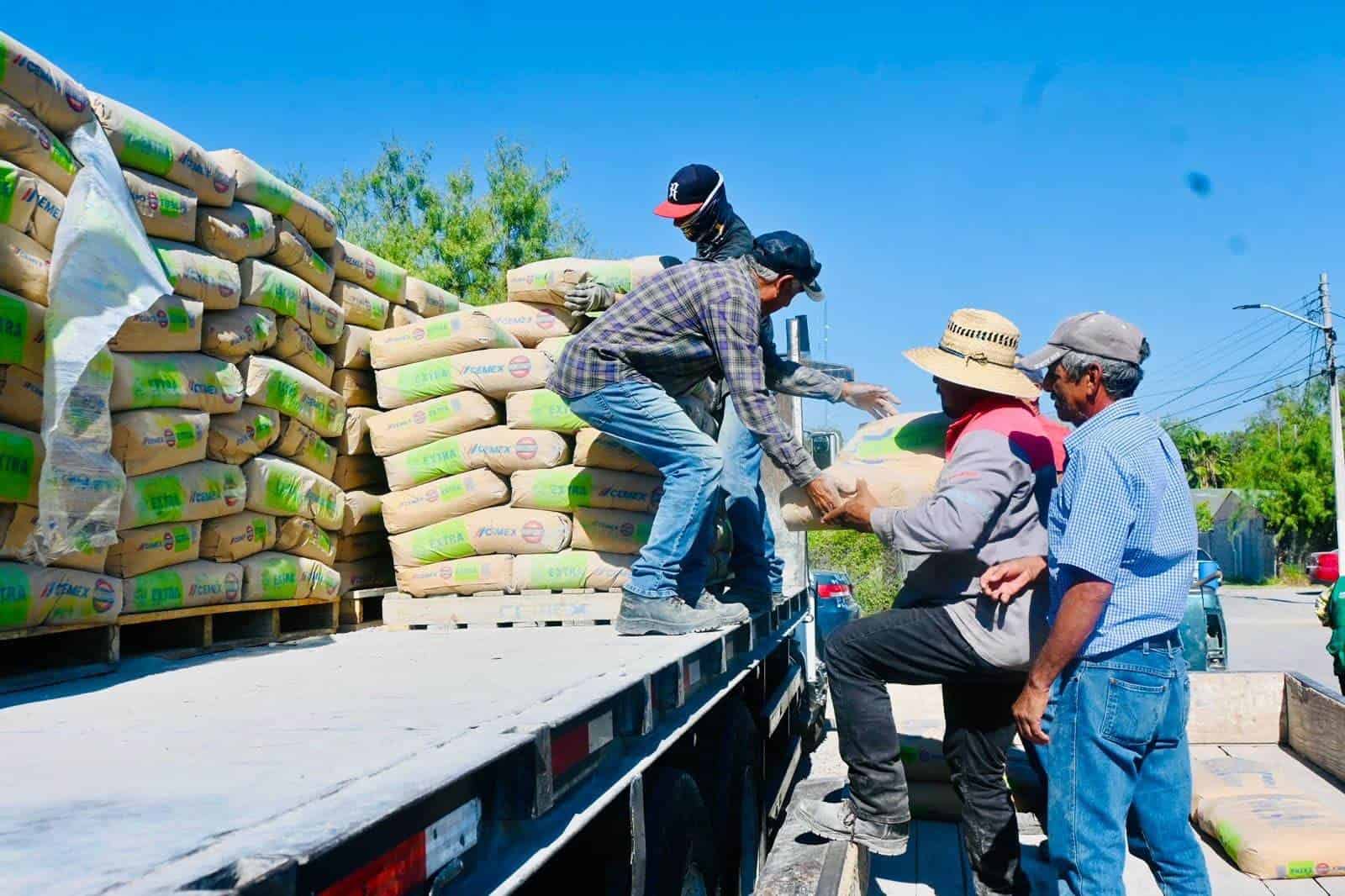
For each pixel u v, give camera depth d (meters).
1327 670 15.66
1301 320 27.48
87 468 2.99
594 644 3.61
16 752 1.92
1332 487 45.09
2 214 2.83
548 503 4.39
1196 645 10.80
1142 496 2.89
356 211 28.25
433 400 4.52
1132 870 4.21
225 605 3.69
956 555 3.47
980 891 3.75
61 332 2.95
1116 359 3.03
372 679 2.83
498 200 27.69
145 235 3.26
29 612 2.82
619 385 4.03
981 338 3.47
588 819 2.15
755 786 4.53
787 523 3.91
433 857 1.58
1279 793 4.46
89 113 3.20
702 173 4.76
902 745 5.05
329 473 4.45
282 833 1.28
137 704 2.51
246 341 3.82
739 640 4.27
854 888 3.70
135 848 1.25
